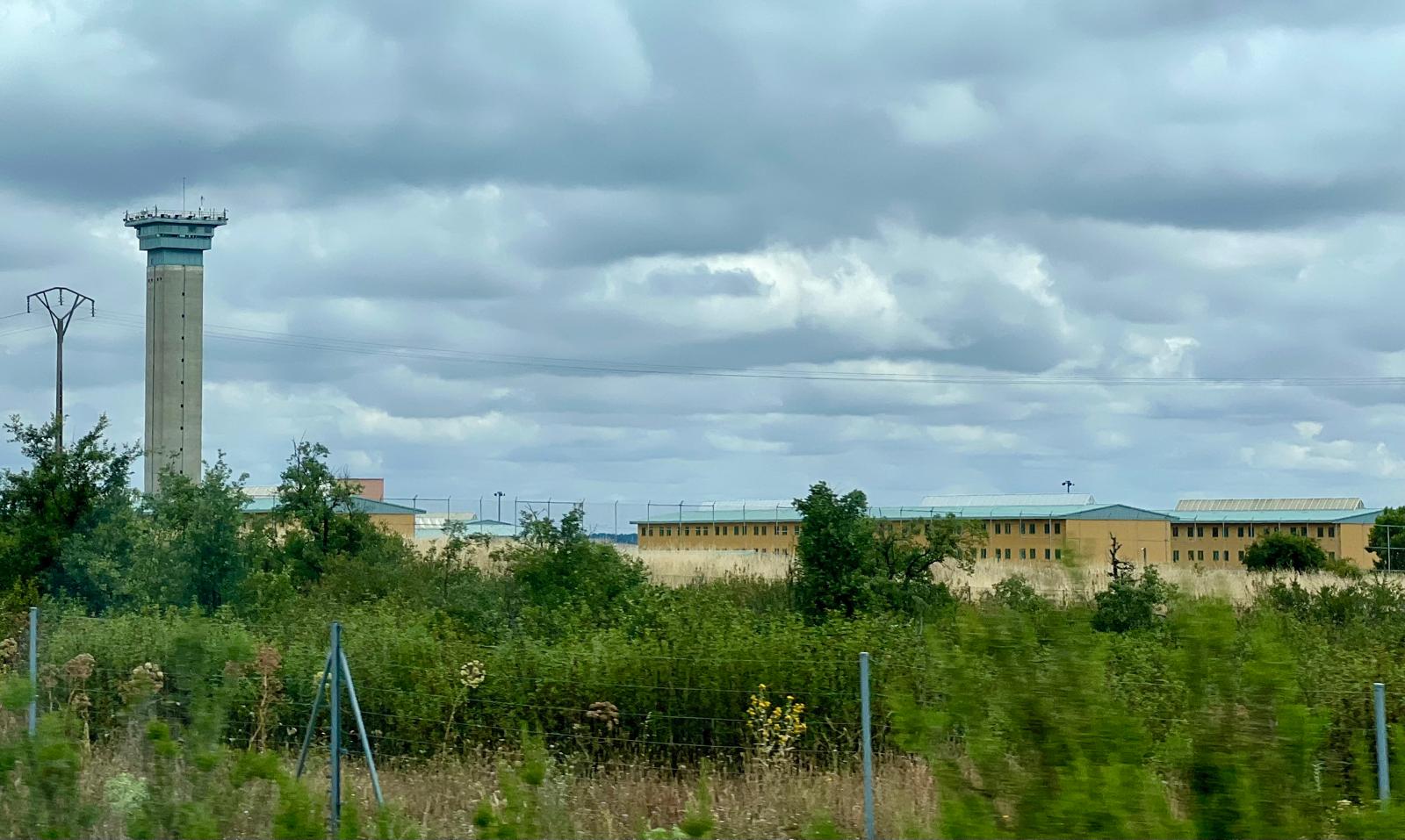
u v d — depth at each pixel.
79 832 8.71
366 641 15.76
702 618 16.22
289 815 8.24
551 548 22.98
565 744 13.66
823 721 13.41
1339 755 8.73
